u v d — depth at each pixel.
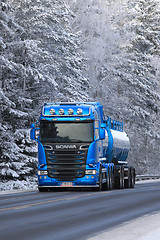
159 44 136.12
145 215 25.47
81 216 24.91
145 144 130.75
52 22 81.88
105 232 19.23
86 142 47.47
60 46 81.62
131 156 123.44
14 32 69.25
